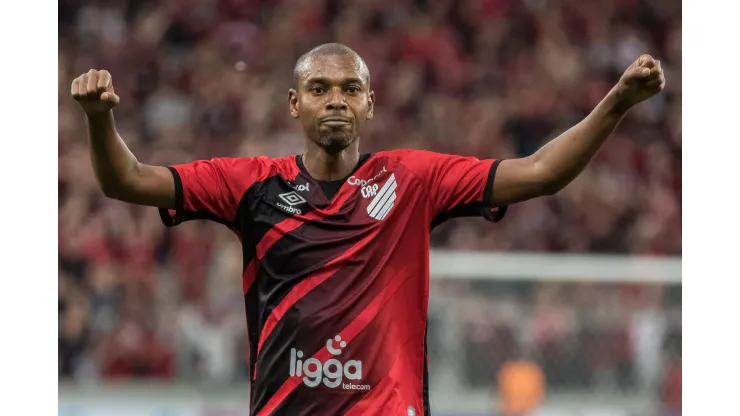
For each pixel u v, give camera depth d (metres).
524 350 36.12
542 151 16.48
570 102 55.88
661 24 60.06
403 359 16.28
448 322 36.16
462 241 46.09
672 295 36.69
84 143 50.34
